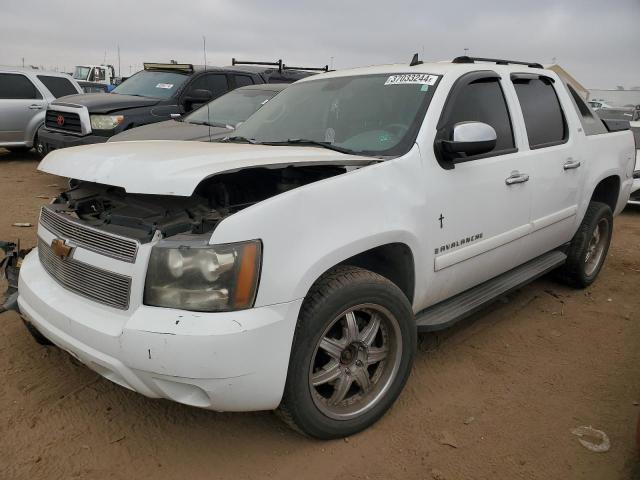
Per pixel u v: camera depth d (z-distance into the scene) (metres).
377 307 2.78
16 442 2.71
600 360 3.76
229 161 2.57
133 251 2.37
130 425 2.88
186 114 8.34
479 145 3.10
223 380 2.27
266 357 2.34
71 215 2.82
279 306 2.36
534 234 4.04
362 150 3.19
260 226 2.33
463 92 3.49
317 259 2.46
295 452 2.73
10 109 11.09
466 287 3.61
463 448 2.79
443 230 3.17
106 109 8.63
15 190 8.69
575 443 2.85
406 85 3.51
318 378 2.67
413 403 3.16
